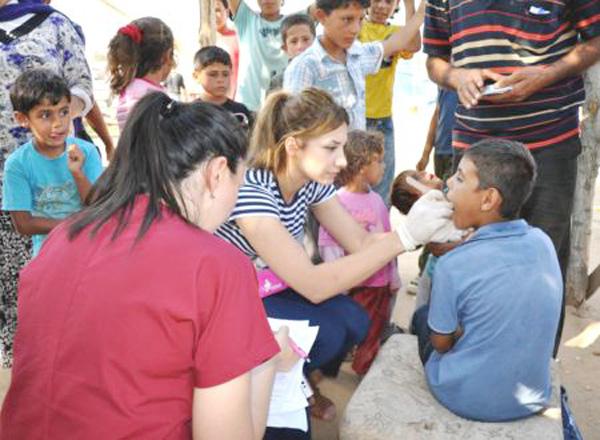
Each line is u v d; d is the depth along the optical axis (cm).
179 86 687
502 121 279
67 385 115
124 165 125
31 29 295
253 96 493
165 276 113
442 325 207
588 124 369
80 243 121
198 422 117
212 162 125
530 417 209
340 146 219
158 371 114
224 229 228
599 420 280
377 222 300
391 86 457
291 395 194
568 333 366
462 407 206
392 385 227
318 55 358
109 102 869
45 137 268
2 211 297
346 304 252
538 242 204
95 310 114
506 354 199
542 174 280
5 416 125
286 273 214
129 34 352
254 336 117
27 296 124
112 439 113
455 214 212
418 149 965
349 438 204
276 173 228
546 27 265
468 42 278
